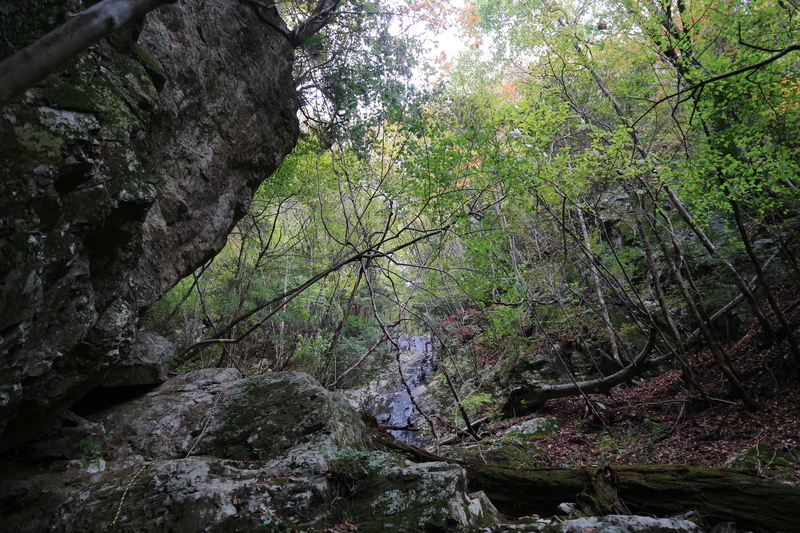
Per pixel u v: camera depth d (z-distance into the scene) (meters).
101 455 4.26
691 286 10.08
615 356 10.46
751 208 8.49
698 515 4.42
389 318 18.16
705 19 6.73
